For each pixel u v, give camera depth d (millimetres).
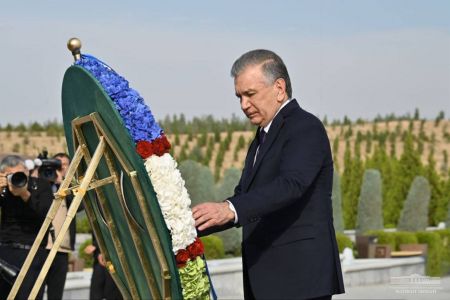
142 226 4809
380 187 25609
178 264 4848
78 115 5121
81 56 4965
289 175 5227
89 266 17141
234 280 15797
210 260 17531
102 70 4855
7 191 9633
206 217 5012
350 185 31812
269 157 5441
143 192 4656
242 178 5719
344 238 20734
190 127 67125
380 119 73625
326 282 5414
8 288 9734
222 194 21594
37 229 9781
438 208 33688
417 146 66875
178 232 4801
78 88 4934
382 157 34812
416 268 20172
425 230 24500
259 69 5434
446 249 21922
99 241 5652
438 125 72062
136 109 4758
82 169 5371
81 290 13375
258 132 5664
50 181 9977
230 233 20078
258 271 5488
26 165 9758
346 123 72312
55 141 56625
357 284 17797
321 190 5492
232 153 63188
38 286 4902
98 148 4867
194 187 21172
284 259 5441
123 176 4840
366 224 25438
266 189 5160
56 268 10523
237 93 5516
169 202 4762
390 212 33688
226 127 69500
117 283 5703
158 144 4754
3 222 9727
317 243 5434
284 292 5418
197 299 5043
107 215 5281
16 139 55719
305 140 5344
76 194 4875
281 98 5477
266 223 5496
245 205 5090
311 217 5457
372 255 20781
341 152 63500
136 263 5195
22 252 9656
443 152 63875
